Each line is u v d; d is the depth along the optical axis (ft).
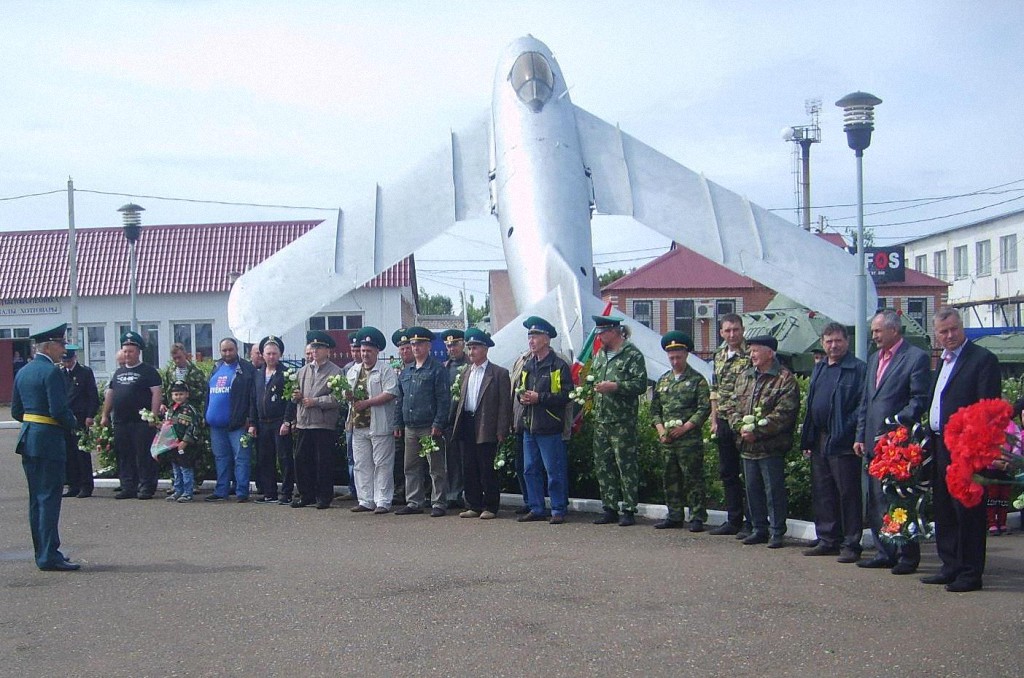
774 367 29.50
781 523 29.25
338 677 17.87
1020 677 17.30
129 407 40.83
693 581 24.54
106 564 27.43
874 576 25.18
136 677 18.01
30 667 18.62
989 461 19.38
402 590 23.77
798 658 18.48
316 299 49.96
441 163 54.90
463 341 39.58
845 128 46.47
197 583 24.88
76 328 86.02
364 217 52.60
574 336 40.96
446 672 18.03
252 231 134.10
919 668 17.83
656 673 17.81
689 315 136.56
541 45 56.54
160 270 130.31
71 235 86.17
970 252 160.86
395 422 37.01
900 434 24.26
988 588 23.86
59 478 26.84
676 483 32.71
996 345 87.51
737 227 51.03
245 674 18.10
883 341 25.96
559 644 19.48
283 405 39.58
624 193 52.26
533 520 34.42
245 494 40.45
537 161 51.24
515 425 34.76
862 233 47.21
